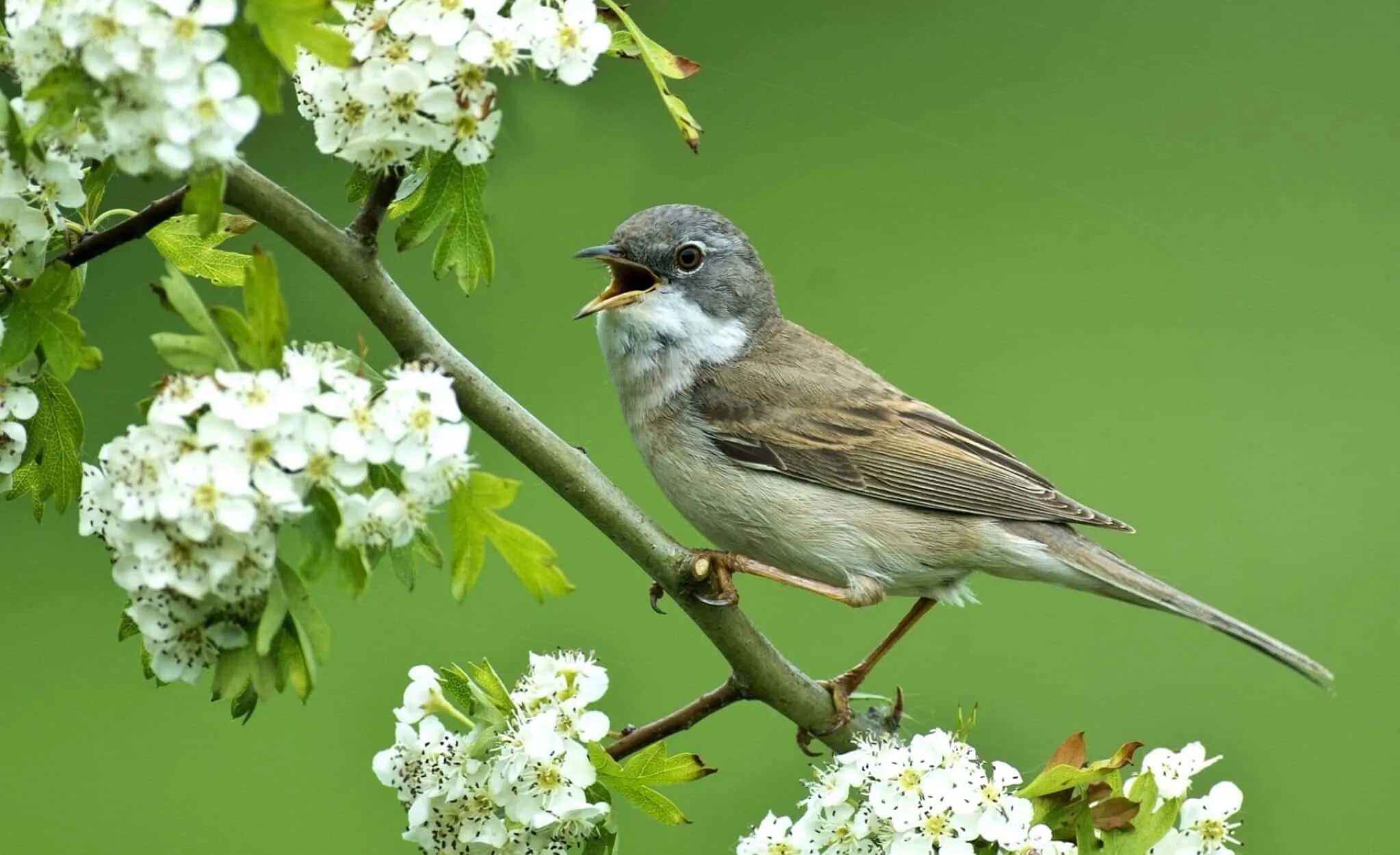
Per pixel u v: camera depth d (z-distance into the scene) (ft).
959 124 48.49
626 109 48.01
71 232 22.29
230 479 17.69
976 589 42.55
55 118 17.92
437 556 20.99
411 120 20.72
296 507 17.81
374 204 22.15
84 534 19.24
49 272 20.51
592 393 45.16
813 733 26.61
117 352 42.14
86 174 21.93
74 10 17.60
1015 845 21.50
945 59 50.34
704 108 49.47
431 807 21.66
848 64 50.49
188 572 18.12
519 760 21.36
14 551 42.68
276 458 17.94
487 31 20.57
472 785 21.70
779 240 47.57
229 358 18.11
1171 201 49.49
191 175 18.20
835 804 22.34
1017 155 50.11
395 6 20.57
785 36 49.67
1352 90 51.37
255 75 18.11
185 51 17.76
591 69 20.85
